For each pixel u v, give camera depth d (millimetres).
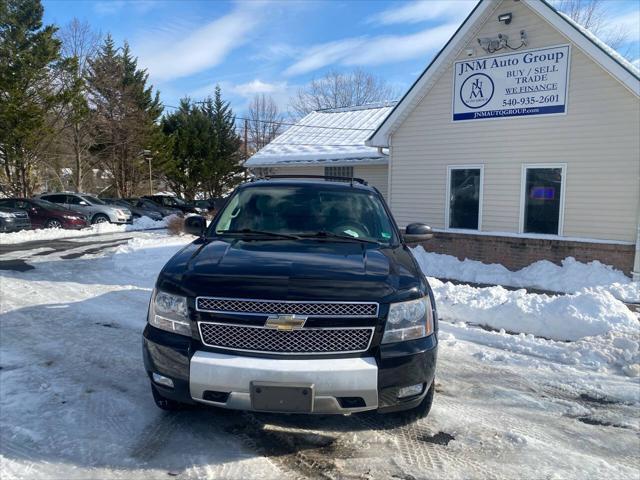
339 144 17953
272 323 2920
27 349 5098
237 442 3279
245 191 4750
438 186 12344
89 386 4141
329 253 3609
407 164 12867
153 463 3002
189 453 3127
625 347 5195
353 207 4539
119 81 32344
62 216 19016
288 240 3975
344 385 2881
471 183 11836
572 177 10297
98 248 14180
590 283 9398
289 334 2951
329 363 2900
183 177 36688
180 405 3566
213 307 2998
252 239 3984
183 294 3086
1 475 2812
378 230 4320
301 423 3564
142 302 7344
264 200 4582
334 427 3518
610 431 3619
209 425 3494
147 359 3197
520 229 11078
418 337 3145
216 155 37938
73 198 21875
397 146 13000
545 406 4016
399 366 3000
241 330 2980
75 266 10820
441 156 12227
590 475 3004
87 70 31891
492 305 6711
